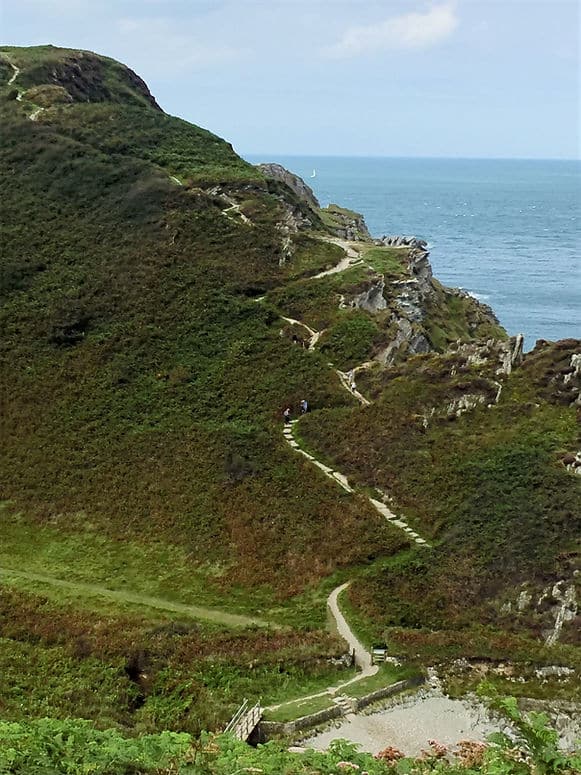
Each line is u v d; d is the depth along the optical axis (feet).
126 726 110.93
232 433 179.93
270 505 161.07
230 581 146.30
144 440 182.80
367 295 222.69
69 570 152.87
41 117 290.56
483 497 152.46
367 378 193.16
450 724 110.52
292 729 106.73
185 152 294.46
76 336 213.25
